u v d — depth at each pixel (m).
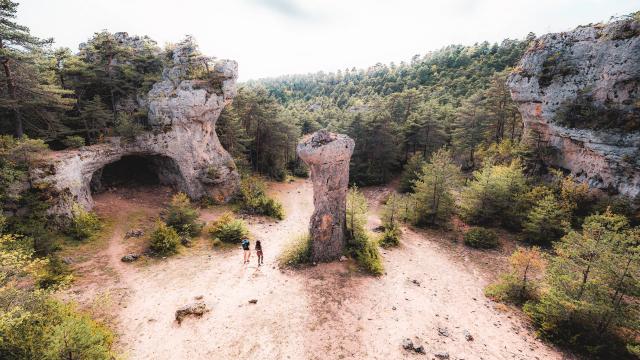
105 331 13.92
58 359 9.63
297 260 22.77
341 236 23.50
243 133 48.44
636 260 14.44
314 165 21.86
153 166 39.47
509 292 20.30
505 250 27.83
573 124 32.03
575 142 32.03
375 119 51.25
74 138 29.50
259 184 42.84
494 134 51.00
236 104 51.72
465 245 29.45
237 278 20.66
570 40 34.09
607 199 27.77
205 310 16.59
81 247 23.22
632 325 14.30
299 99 183.38
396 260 25.44
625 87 28.42
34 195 22.50
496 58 113.81
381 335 15.55
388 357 13.98
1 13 22.14
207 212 35.47
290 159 66.75
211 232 29.00
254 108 51.53
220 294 18.53
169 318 16.05
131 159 39.50
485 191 32.09
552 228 27.80
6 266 11.09
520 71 38.41
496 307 19.22
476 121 50.00
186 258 23.70
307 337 15.03
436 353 14.47
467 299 20.12
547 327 16.33
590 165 30.41
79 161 28.02
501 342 15.85
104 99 37.22
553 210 27.69
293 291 19.06
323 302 18.06
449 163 34.12
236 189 40.62
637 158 26.14
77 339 10.17
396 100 63.56
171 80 36.34
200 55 38.62
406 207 35.19
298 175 63.28
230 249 26.05
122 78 37.56
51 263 18.67
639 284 14.26
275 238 29.62
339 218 23.14
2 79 24.25
